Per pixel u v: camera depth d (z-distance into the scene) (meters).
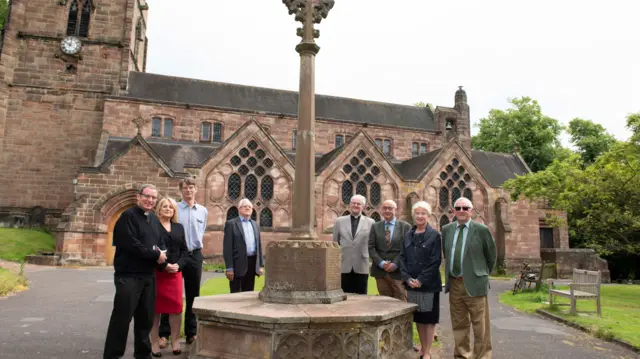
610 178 20.56
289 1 8.37
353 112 43.78
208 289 15.40
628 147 20.12
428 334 7.91
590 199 21.44
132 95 36.59
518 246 35.00
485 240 7.69
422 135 43.88
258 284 18.28
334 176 31.83
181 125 36.75
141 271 6.83
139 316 6.95
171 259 7.70
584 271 14.12
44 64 36.25
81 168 26.14
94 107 36.44
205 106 37.22
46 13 36.72
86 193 26.08
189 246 8.77
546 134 54.25
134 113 35.72
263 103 40.72
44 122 35.66
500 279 30.86
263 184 30.50
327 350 5.95
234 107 39.19
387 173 32.94
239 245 9.45
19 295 14.28
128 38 37.47
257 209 29.94
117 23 37.56
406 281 7.96
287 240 7.50
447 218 34.12
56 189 35.09
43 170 35.12
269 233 29.77
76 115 36.12
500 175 39.22
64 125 35.88
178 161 31.47
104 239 26.00
